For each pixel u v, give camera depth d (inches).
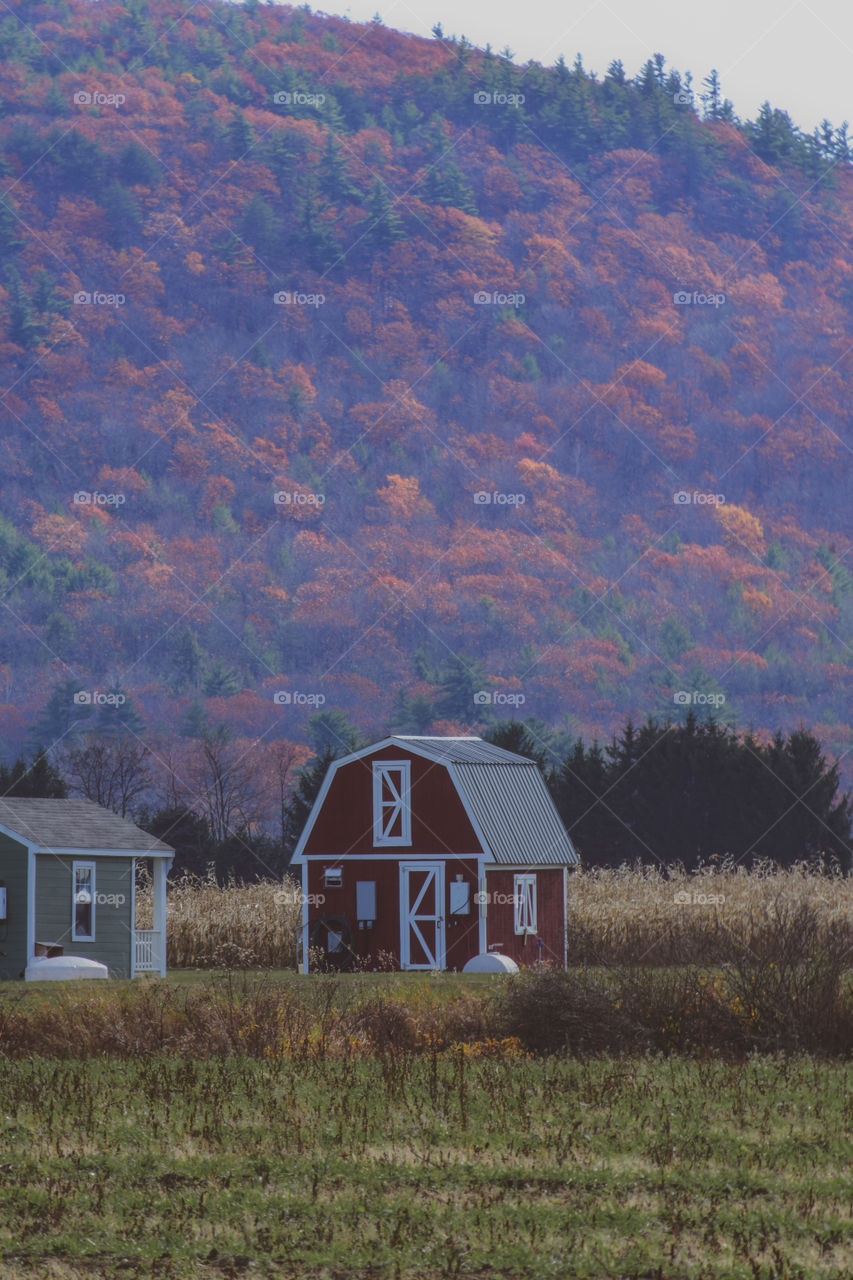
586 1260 1560.0
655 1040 3031.5
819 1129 2185.0
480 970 5629.9
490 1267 1573.6
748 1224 1683.1
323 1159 2004.2
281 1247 1641.2
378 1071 2760.8
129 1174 1967.3
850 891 6476.4
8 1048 3144.7
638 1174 1910.7
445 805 6186.0
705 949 4985.2
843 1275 1498.5
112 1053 3112.7
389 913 6195.9
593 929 6254.9
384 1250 1611.7
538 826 6456.7
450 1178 1915.6
